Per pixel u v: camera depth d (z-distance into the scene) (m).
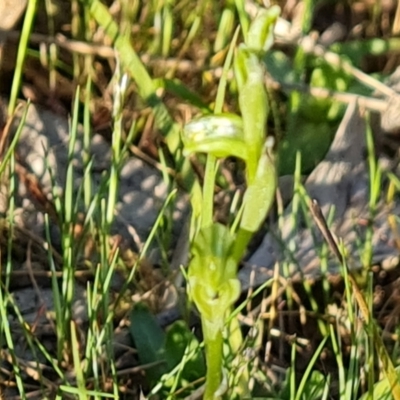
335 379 0.54
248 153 0.32
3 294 0.55
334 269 0.58
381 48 0.71
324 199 0.63
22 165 0.62
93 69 0.67
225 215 0.62
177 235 0.61
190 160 0.63
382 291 0.59
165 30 0.67
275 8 0.31
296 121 0.66
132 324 0.53
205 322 0.35
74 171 0.63
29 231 0.58
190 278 0.33
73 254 0.51
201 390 0.47
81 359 0.53
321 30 0.77
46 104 0.66
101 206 0.52
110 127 0.66
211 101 0.67
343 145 0.64
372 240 0.60
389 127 0.65
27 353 0.53
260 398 0.48
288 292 0.55
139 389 0.53
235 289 0.33
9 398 0.51
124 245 0.60
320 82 0.69
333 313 0.55
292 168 0.65
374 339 0.44
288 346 0.56
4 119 0.64
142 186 0.63
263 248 0.60
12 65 0.66
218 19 0.71
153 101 0.55
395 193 0.62
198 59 0.69
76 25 0.68
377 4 0.77
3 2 0.63
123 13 0.68
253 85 0.32
